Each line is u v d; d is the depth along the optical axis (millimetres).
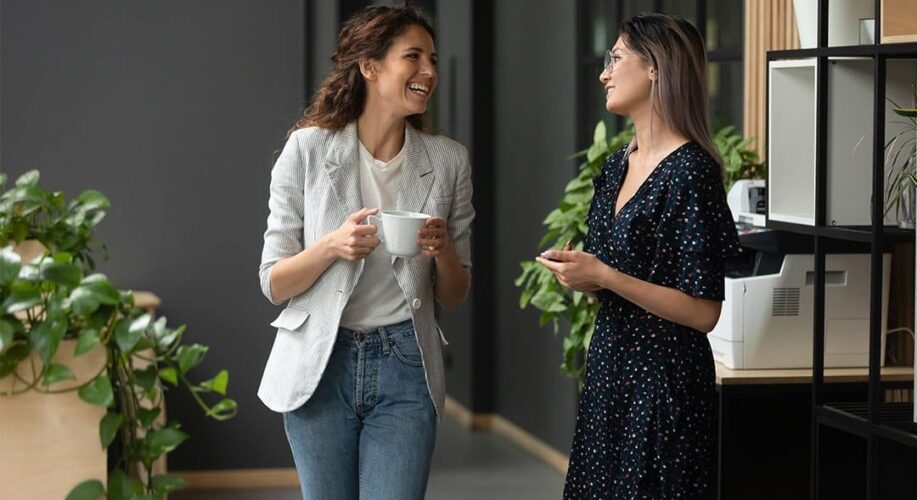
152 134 5820
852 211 3199
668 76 2760
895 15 2859
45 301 2545
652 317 2758
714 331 3562
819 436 3150
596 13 6160
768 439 3473
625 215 2783
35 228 3666
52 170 5777
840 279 3482
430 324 2910
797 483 3482
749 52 4477
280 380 2885
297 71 5871
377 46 2830
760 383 3389
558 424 6516
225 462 5918
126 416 2676
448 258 2861
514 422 7316
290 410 2859
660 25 2797
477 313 7695
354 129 2904
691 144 2756
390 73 2830
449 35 8055
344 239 2736
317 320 2840
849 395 3414
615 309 2803
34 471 2559
